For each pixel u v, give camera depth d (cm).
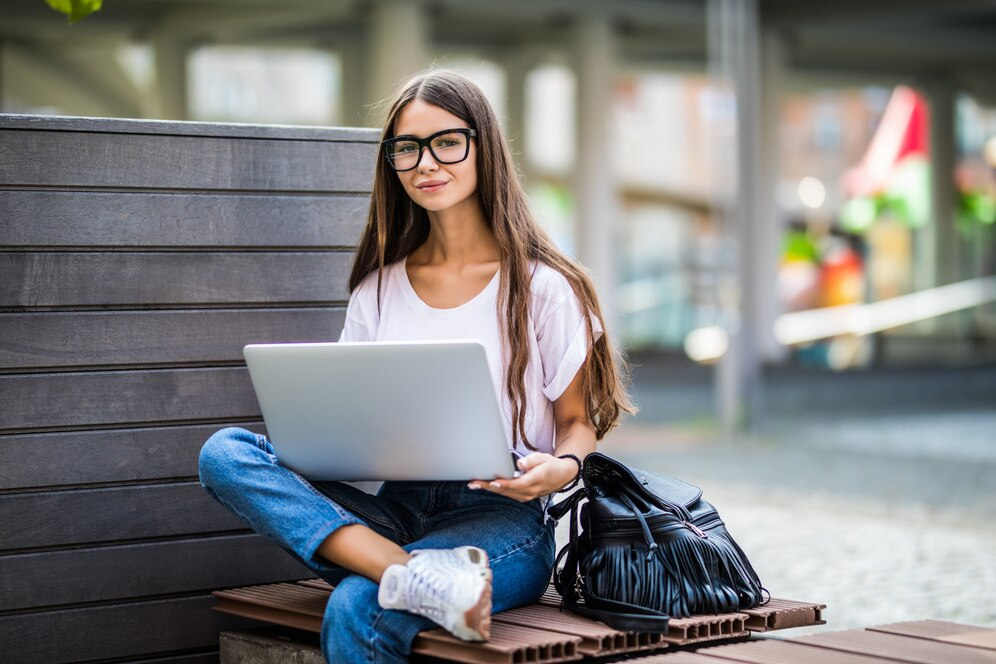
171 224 365
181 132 366
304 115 3152
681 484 337
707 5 2069
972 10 1900
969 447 1238
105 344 358
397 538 328
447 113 332
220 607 351
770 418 1571
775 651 293
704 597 310
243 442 315
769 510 825
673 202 3131
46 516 352
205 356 369
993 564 632
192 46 2134
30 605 351
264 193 376
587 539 320
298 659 331
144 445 363
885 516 799
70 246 355
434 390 294
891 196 2908
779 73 2145
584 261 2086
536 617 311
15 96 2333
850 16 2017
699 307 2717
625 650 292
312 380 305
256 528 306
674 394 1827
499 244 331
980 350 2534
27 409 351
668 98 4012
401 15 1870
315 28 2084
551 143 3794
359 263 357
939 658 285
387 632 288
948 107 2611
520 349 327
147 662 363
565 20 2073
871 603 541
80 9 354
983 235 2767
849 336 2494
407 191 337
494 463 300
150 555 363
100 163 357
